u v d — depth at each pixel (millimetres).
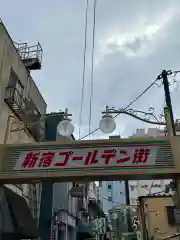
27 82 15750
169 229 18984
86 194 27000
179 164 7961
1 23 12875
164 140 8383
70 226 21984
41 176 8242
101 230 34562
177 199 8359
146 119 9562
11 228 9219
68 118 8992
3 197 9562
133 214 28938
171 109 10062
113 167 8133
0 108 11820
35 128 15359
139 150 8305
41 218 15891
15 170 8414
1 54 12492
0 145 8781
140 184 30875
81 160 8328
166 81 10578
